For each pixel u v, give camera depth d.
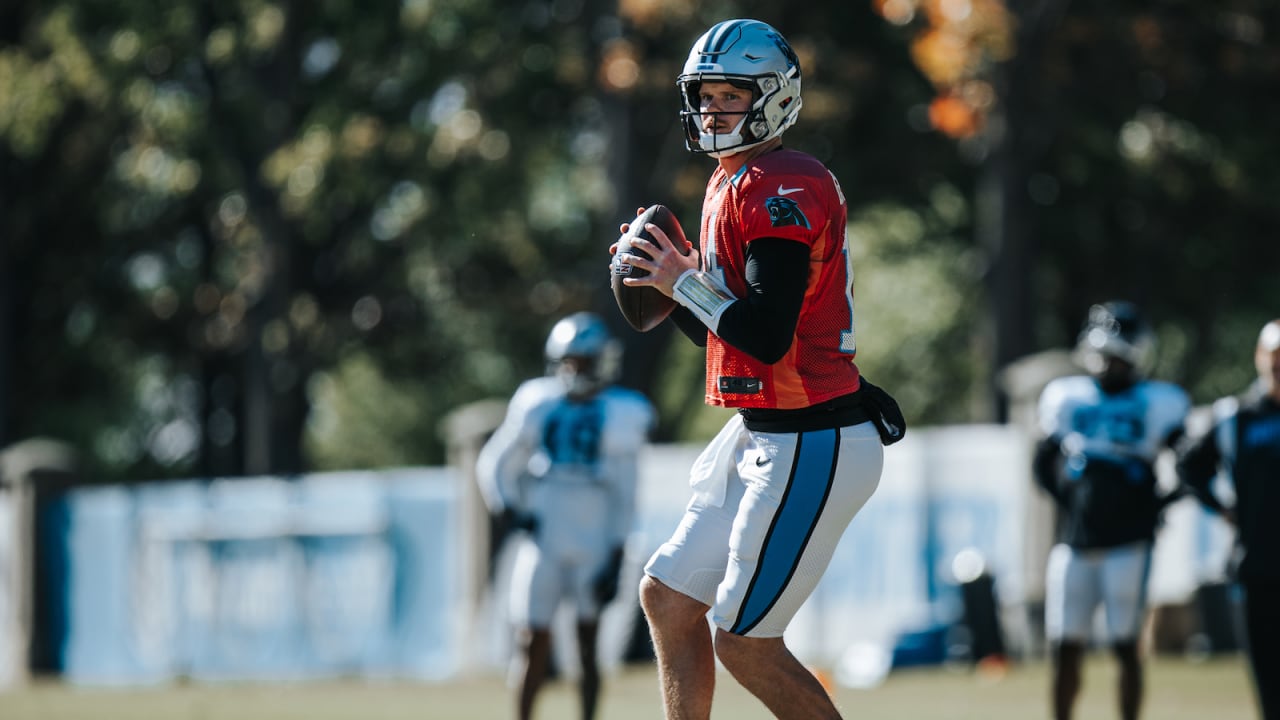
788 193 18.20
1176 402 35.66
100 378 148.50
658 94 96.31
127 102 114.56
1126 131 109.75
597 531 38.09
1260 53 94.50
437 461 186.50
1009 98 89.94
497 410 72.12
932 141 106.38
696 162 100.88
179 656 80.69
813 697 19.17
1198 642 58.72
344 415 188.50
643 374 104.06
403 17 111.50
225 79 114.31
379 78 115.31
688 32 97.38
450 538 72.31
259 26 110.19
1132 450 35.53
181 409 161.00
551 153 118.81
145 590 82.38
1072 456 35.91
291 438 127.81
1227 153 106.94
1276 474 29.67
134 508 83.00
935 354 152.88
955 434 65.06
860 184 109.50
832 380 18.67
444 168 114.19
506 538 70.62
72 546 85.56
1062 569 36.03
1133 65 94.81
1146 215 116.62
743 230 18.36
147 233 137.00
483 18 110.12
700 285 18.48
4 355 133.88
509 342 134.62
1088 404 35.88
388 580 74.19
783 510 18.72
